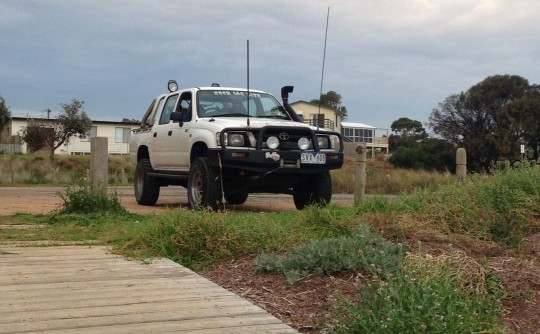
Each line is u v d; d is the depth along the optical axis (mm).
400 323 3656
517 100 48406
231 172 10242
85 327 4121
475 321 3986
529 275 5574
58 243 7289
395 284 4168
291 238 6934
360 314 3959
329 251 5668
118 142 64688
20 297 4852
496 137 47844
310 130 10438
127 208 11891
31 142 50031
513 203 8023
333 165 10562
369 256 5609
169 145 11688
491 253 6652
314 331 4301
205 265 6332
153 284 5359
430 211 7938
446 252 5965
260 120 10695
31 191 19125
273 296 5094
